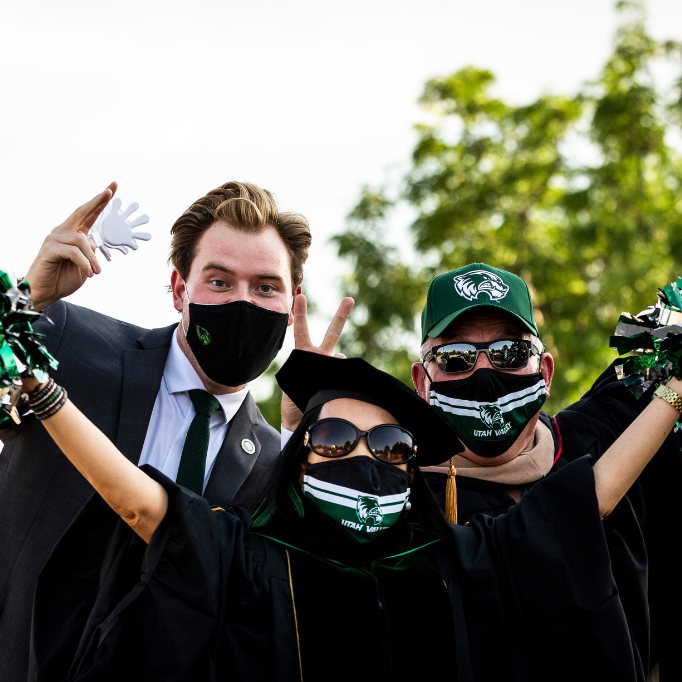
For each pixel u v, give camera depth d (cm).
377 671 279
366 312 1560
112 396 360
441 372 358
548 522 299
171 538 267
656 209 1582
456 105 1728
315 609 283
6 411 267
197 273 369
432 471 367
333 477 293
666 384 315
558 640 287
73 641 273
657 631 368
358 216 1620
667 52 1641
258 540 296
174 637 258
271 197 393
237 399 384
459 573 300
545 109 1666
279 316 368
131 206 352
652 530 368
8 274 263
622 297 1480
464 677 284
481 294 364
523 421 353
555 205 1627
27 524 341
